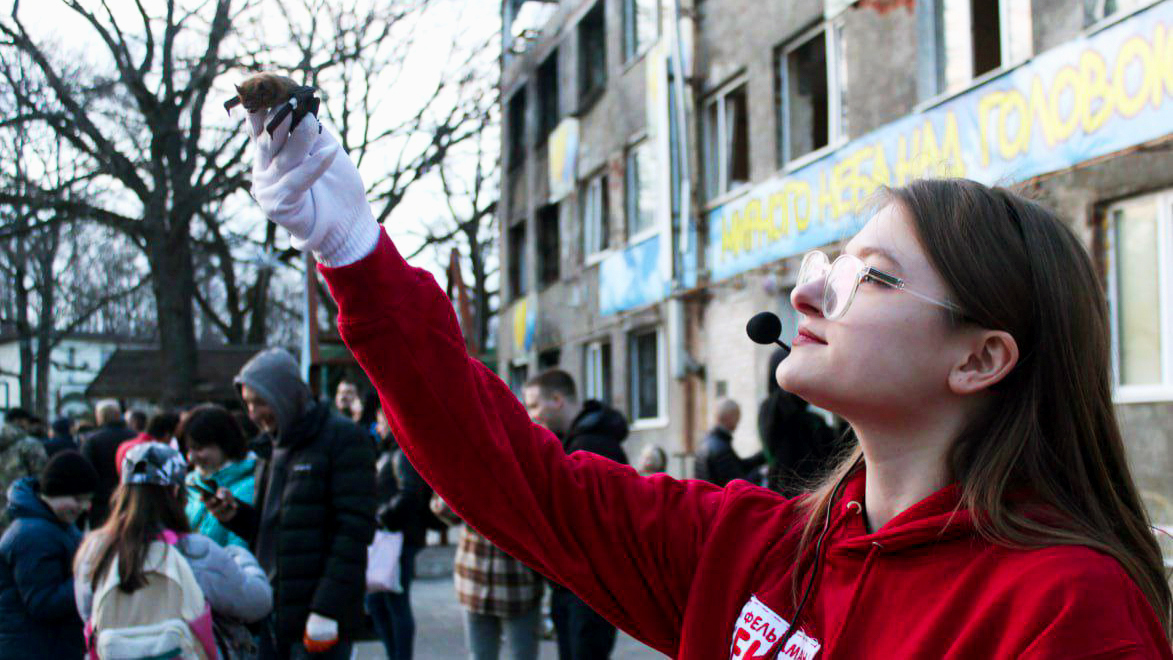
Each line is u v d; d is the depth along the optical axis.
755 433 10.09
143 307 44.31
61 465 3.85
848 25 8.80
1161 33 5.83
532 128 17.61
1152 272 6.14
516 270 18.94
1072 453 1.13
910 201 1.18
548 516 1.36
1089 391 1.15
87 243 30.88
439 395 1.23
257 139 1.09
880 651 1.08
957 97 7.48
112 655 3.06
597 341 14.70
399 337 1.21
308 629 3.62
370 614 6.02
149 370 35.47
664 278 12.06
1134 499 1.17
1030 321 1.14
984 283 1.12
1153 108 5.89
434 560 10.72
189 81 17.05
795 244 9.52
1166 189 5.98
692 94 11.61
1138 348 6.23
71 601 3.78
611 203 13.94
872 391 1.14
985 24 7.48
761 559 1.29
